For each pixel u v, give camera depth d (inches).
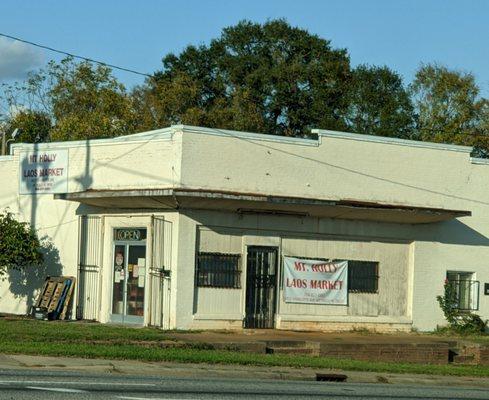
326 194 1171.9
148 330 1046.4
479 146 2429.9
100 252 1189.1
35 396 534.3
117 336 927.7
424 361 1063.0
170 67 2677.2
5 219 1230.9
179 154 1077.8
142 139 1131.9
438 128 2444.6
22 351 783.1
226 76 2605.8
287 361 859.4
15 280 1305.4
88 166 1206.9
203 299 1101.1
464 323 1273.4
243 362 828.0
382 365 907.4
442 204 1269.7
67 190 1235.9
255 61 2583.7
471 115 2456.9
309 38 2610.7
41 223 1278.3
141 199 1096.8
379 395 673.0
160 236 1112.2
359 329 1205.1
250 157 1119.0
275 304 1153.4
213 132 1096.2
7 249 1218.0
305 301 1170.6
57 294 1211.9
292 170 1147.3
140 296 1136.2
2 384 583.2
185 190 1053.2
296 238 1170.0
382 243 1232.8
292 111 2559.1
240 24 2630.4
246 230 1131.3
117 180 1161.4
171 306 1087.6
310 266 1175.6
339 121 2519.7
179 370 757.3
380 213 1198.9
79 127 2074.3
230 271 1121.4
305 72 2551.7
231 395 602.9
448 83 2474.2
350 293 1205.7
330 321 1184.2
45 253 1267.2
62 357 773.3
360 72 2600.9
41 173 1278.3
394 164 1230.3
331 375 810.8
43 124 2357.3
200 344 922.7
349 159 1193.4
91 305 1197.1
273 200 1101.1
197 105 2512.3
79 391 568.1
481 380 874.8
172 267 1090.7
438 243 1275.8
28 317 1224.8
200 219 1099.9
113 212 1178.0
